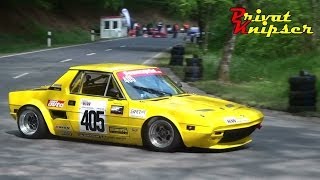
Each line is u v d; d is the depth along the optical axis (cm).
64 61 2822
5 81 1947
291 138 980
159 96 882
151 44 4862
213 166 750
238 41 2594
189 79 2014
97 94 898
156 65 2669
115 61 2845
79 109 902
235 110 848
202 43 3516
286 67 2147
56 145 905
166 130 831
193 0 2484
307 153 844
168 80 945
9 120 1176
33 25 5128
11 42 4288
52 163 774
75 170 731
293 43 2453
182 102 852
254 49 2553
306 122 1190
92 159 798
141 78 903
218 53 3041
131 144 888
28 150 866
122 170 729
